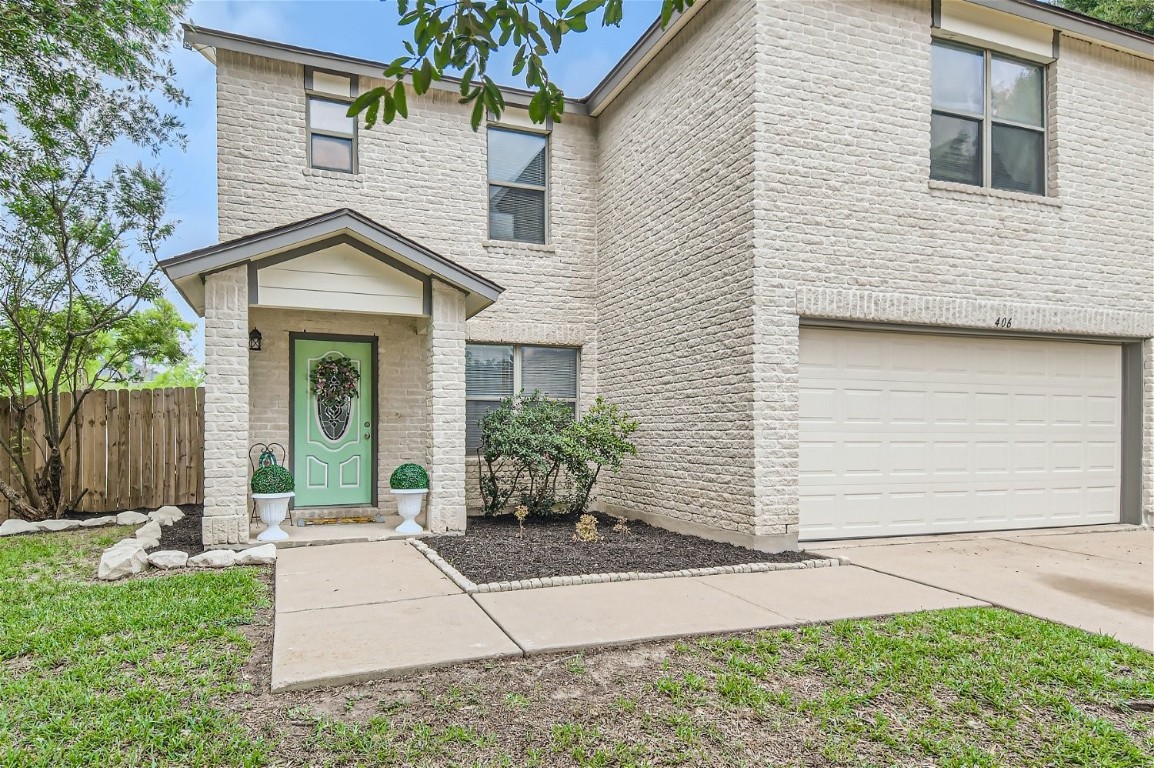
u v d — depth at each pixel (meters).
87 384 10.99
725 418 7.55
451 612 4.85
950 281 7.92
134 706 3.30
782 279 7.20
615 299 10.06
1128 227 8.91
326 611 4.85
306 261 7.49
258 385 8.77
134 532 8.23
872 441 7.89
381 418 9.35
